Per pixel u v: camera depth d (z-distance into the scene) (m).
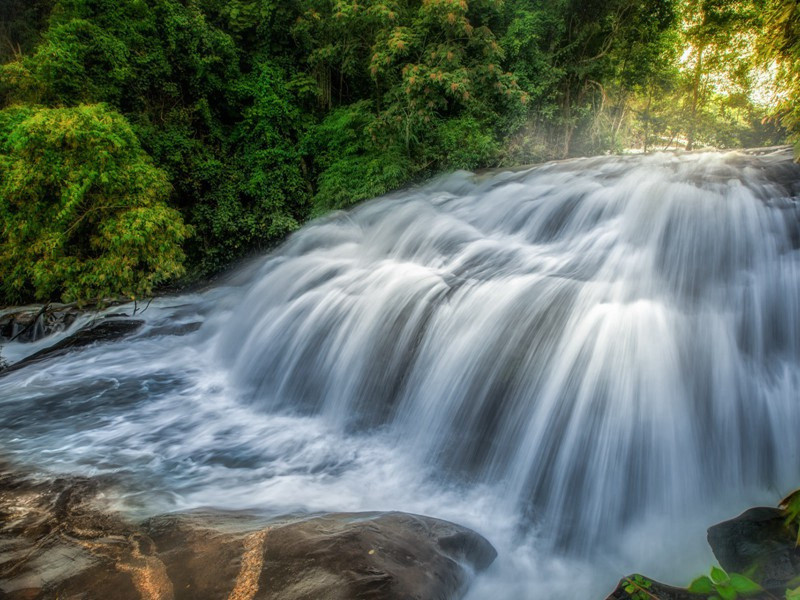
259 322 7.13
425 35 12.12
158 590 2.55
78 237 9.12
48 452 4.56
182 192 12.85
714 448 3.92
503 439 4.37
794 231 5.40
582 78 16.03
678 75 21.75
